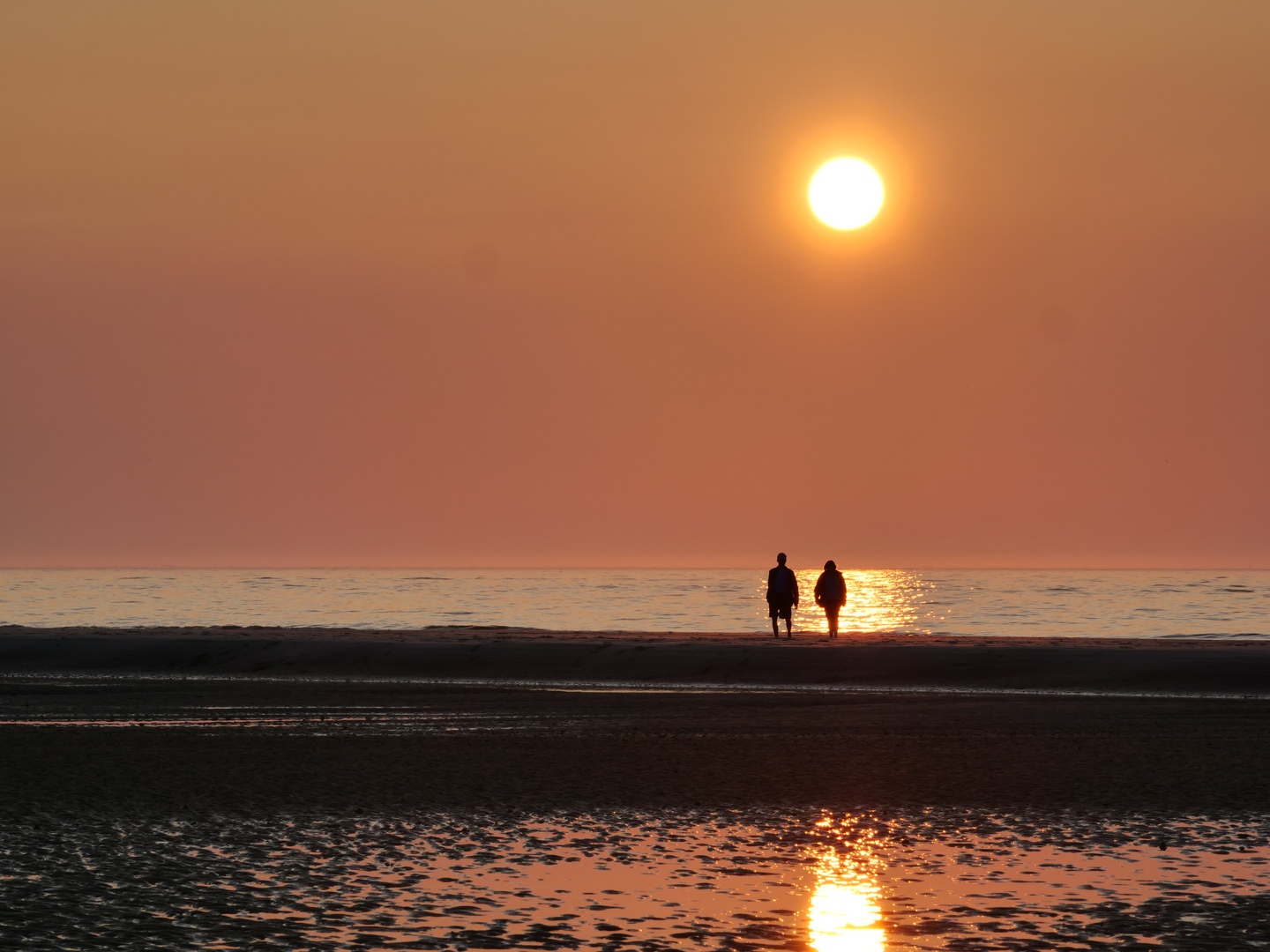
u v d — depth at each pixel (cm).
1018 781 5728
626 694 10075
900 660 11694
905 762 6319
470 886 3834
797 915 3553
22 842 4362
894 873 4031
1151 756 6481
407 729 7675
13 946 3159
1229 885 3866
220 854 4209
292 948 3188
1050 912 3578
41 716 8419
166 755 6444
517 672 11831
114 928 3331
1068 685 10675
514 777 5819
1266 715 8462
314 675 11869
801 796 5344
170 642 13225
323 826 4681
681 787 5553
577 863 4144
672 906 3634
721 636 15050
